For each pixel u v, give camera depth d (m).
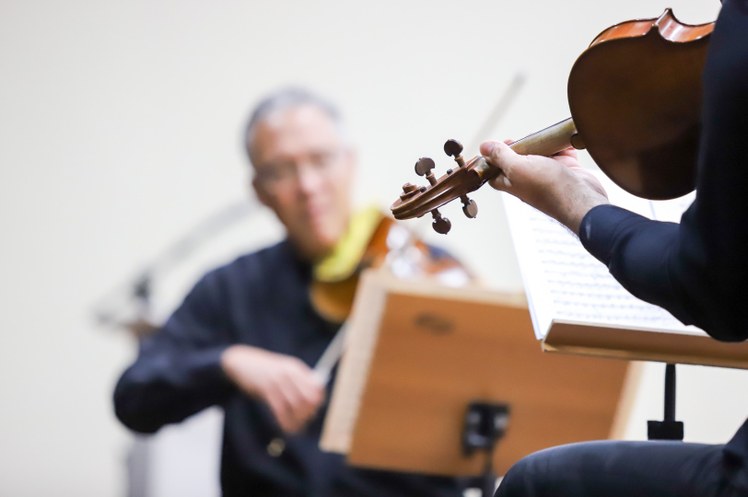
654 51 2.72
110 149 9.54
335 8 9.73
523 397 5.61
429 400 5.59
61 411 9.18
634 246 2.61
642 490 2.74
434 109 9.65
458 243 9.12
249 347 6.88
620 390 5.65
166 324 7.02
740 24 2.38
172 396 6.70
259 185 7.22
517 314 5.44
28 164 9.48
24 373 9.20
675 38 2.72
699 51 2.69
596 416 5.67
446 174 2.99
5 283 9.31
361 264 6.84
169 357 6.84
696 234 2.46
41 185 9.46
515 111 9.64
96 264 9.38
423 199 3.01
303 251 6.98
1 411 9.12
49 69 9.59
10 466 9.06
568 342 3.42
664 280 2.53
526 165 2.83
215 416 8.92
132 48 9.65
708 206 2.43
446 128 9.63
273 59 9.70
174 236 9.47
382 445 5.65
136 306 9.21
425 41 9.69
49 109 9.54
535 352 5.53
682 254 2.48
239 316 6.94
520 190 2.86
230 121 9.64
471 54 9.66
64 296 9.32
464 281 6.66
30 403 9.16
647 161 2.91
